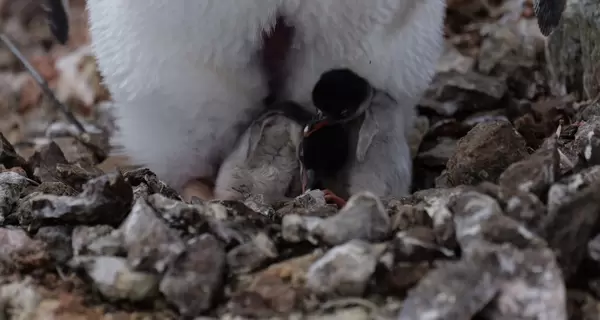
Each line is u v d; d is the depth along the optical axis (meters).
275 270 1.84
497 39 2.40
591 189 1.83
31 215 1.91
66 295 1.85
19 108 2.57
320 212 1.91
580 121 2.08
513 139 1.95
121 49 2.01
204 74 2.00
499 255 1.80
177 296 1.82
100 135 2.29
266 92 2.04
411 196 1.95
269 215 1.93
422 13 2.02
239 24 1.96
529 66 2.34
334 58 2.01
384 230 1.86
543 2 2.05
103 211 1.88
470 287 1.79
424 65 2.05
